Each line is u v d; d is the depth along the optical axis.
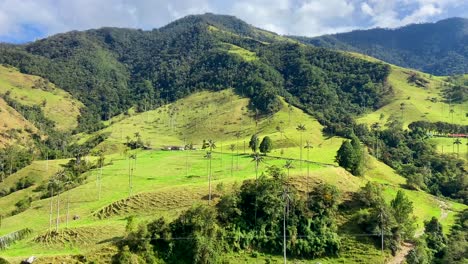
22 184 197.12
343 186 153.25
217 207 131.25
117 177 182.25
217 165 198.25
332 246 126.88
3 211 160.62
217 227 122.75
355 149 187.75
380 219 132.62
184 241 116.44
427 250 139.00
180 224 119.19
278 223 130.00
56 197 163.12
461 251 139.00
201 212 121.62
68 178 180.50
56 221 131.00
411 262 125.81
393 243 131.00
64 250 109.88
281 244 125.94
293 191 139.00
